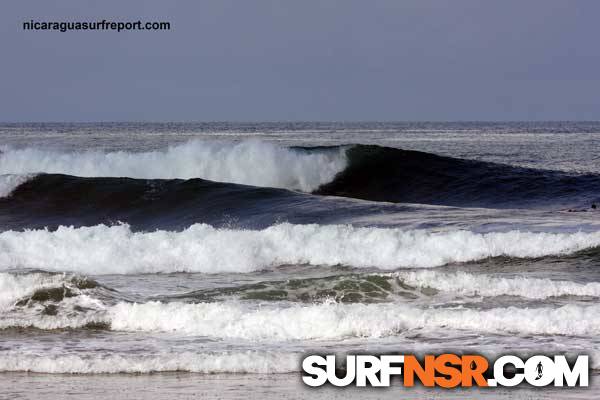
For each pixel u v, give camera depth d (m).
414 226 73.50
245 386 32.75
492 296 47.22
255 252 63.47
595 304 45.09
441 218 77.50
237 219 86.44
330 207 86.75
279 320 40.81
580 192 114.81
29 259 63.75
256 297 46.84
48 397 31.16
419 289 48.16
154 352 37.00
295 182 126.12
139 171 127.69
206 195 96.25
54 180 103.62
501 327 40.56
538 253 62.41
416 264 61.91
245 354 36.19
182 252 63.34
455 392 32.12
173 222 90.56
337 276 49.72
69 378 33.84
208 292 47.81
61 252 63.97
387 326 40.28
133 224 92.00
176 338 39.62
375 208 85.56
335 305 43.12
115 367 35.06
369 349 37.59
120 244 64.44
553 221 74.12
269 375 34.47
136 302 44.81
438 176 123.81
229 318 41.44
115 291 47.53
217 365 35.19
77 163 127.94
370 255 63.00
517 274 57.12
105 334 40.53
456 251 62.84
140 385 32.84
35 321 41.97
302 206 88.19
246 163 126.94
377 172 125.62
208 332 40.44
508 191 118.12
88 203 99.00
